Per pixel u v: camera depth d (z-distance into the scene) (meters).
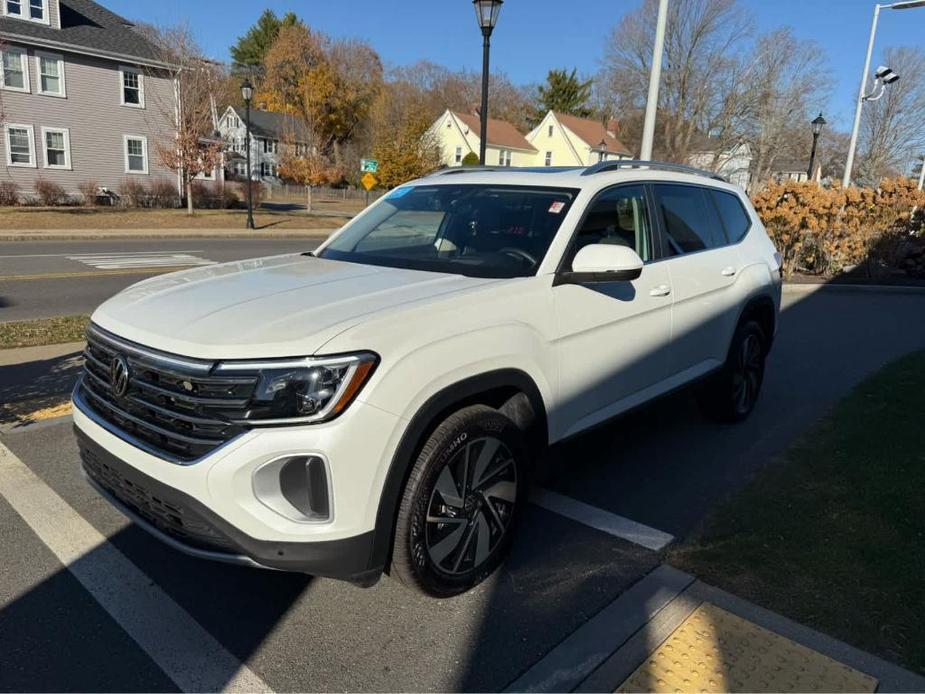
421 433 2.63
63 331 7.56
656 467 4.48
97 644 2.66
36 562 3.19
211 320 2.64
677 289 4.20
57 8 29.05
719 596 3.00
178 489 2.46
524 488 3.20
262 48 75.12
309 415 2.37
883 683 2.49
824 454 4.62
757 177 48.66
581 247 3.54
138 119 31.84
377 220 4.24
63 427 4.79
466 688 2.47
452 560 2.90
